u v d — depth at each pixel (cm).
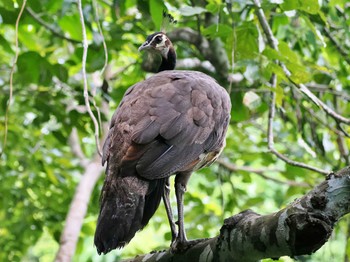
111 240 636
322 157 1227
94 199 1483
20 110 1430
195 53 1278
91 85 1204
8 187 1440
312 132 1198
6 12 1145
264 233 568
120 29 1195
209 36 1041
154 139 721
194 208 1378
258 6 957
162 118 738
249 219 594
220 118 799
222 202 1300
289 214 552
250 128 1630
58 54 1502
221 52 1231
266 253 577
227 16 1149
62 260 1255
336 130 1241
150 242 1788
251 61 954
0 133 1413
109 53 1175
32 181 1466
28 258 1716
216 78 1254
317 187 557
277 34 1159
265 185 1817
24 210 1469
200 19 1262
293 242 548
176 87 788
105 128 1370
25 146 1445
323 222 538
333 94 1262
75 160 1547
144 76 1308
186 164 733
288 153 1312
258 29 934
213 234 1493
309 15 1109
